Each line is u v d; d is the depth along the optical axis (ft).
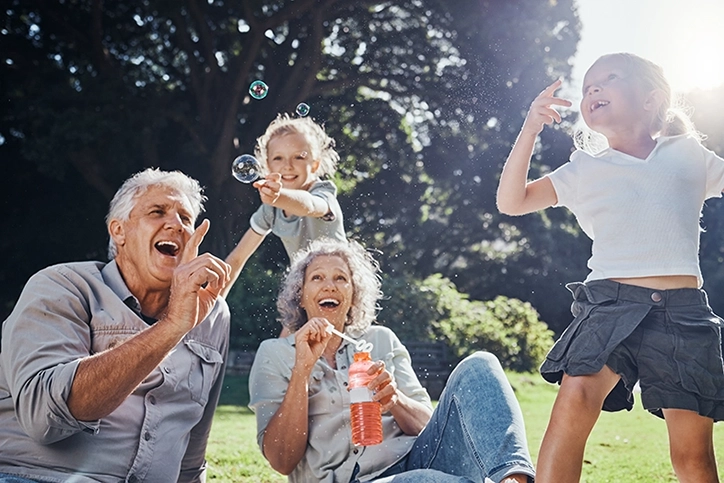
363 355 9.56
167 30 55.11
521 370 39.11
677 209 9.33
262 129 54.54
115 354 7.90
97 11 51.60
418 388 10.59
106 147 49.55
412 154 61.31
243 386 30.45
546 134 64.08
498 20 54.24
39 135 48.65
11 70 52.06
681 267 9.12
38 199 52.54
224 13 55.06
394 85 58.70
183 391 9.05
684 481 9.02
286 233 13.76
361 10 55.93
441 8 54.24
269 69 55.42
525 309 40.98
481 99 57.62
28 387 7.98
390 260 63.77
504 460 8.11
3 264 52.60
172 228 9.33
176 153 52.70
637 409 23.70
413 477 8.33
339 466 9.80
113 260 9.49
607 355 8.75
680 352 8.82
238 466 15.16
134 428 8.68
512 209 10.02
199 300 8.30
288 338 10.53
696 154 9.71
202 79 53.93
